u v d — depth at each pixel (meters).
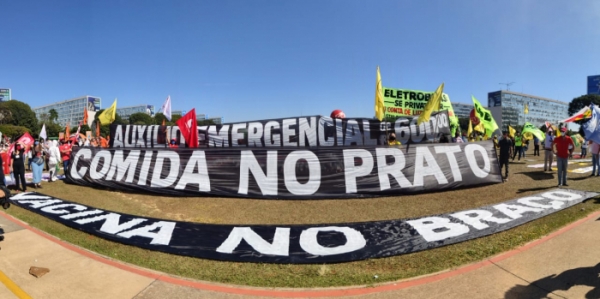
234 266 4.38
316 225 5.82
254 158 8.84
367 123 12.42
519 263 4.27
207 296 3.58
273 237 5.29
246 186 8.76
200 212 7.27
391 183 8.68
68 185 11.01
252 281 3.94
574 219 6.04
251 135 12.73
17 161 9.89
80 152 11.17
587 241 4.94
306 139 12.36
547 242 4.96
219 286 3.81
